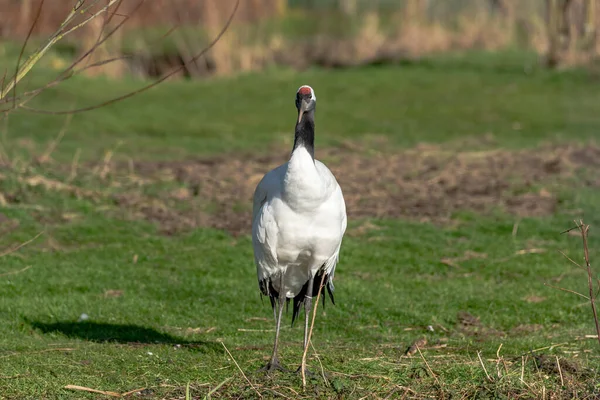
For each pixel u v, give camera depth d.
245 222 14.80
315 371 8.17
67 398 7.43
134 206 15.32
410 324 10.84
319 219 8.07
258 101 25.80
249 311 11.22
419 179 17.52
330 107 24.92
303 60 32.16
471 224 14.88
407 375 8.03
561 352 9.19
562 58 29.73
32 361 8.52
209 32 30.52
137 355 8.81
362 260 13.15
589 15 29.17
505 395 7.55
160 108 24.25
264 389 7.62
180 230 14.34
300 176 7.84
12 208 14.53
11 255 12.78
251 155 19.47
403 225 14.72
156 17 32.81
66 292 11.60
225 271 12.66
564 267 12.92
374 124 22.92
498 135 21.67
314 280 8.96
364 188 16.70
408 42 33.06
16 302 11.08
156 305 11.26
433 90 27.14
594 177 17.48
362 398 7.49
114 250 13.33
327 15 41.44
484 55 32.34
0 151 16.92
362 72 29.89
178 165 18.11
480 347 9.45
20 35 29.38
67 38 30.20
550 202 15.99
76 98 23.81
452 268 12.97
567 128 22.31
